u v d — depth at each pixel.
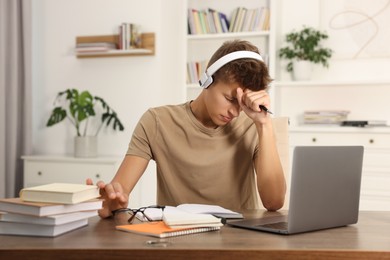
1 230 1.17
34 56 4.30
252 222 1.30
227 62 1.49
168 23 4.10
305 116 3.79
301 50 3.84
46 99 4.29
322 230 1.25
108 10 4.12
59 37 4.24
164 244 1.05
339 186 1.27
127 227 1.21
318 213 1.22
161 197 1.85
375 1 3.80
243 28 3.94
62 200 1.17
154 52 4.00
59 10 4.24
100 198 1.41
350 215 1.32
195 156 1.76
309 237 1.15
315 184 1.20
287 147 1.92
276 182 1.63
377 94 3.84
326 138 3.59
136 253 1.00
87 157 3.87
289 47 3.97
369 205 3.53
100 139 4.16
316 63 3.85
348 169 1.29
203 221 1.20
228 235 1.16
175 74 4.12
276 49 3.99
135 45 4.00
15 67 3.99
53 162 3.84
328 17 3.90
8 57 3.99
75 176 3.78
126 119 4.11
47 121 4.30
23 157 3.91
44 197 1.18
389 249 1.02
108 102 4.14
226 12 4.11
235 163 1.78
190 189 1.79
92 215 1.28
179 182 1.80
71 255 1.01
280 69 4.00
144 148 1.80
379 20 3.80
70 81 4.23
